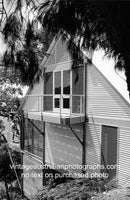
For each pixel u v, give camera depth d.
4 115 15.50
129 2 1.89
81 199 4.51
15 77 3.27
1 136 16.16
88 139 8.99
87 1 2.14
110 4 1.92
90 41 3.04
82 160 9.17
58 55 10.34
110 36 2.57
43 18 2.74
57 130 10.63
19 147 13.59
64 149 10.20
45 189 5.60
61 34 2.99
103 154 8.37
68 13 2.66
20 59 2.99
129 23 1.98
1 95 15.16
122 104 7.59
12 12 2.66
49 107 11.23
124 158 7.58
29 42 2.93
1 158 14.96
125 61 2.32
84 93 9.09
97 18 2.42
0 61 3.04
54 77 10.84
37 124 12.04
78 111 9.41
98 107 8.56
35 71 3.13
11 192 14.41
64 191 4.95
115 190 4.34
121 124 7.66
